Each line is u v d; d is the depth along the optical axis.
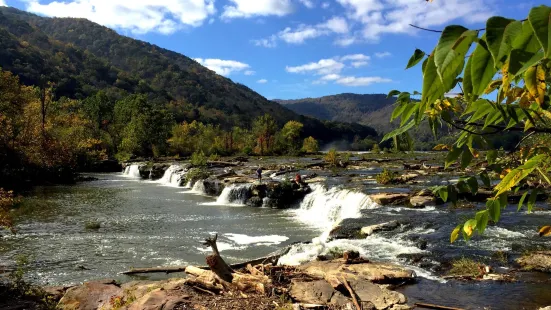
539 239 11.79
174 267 12.26
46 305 8.55
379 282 8.93
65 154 36.41
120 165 50.97
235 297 7.66
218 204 25.67
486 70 0.82
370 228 14.24
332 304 7.53
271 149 70.12
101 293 9.19
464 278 9.09
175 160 54.41
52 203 24.89
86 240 15.89
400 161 43.00
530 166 1.34
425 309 7.54
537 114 1.32
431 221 14.80
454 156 1.58
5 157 31.62
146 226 18.67
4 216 9.98
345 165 38.84
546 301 7.64
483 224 1.62
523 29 0.75
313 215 21.97
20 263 11.98
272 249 14.61
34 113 37.16
